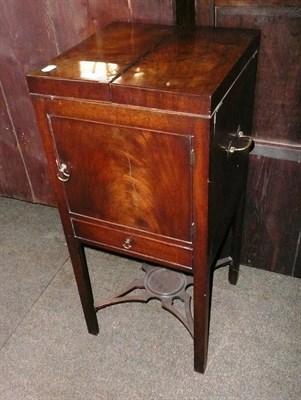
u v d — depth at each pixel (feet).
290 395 3.69
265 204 4.35
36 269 5.20
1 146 5.57
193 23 3.65
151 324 4.42
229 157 3.10
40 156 5.44
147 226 3.11
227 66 2.68
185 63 2.77
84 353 4.18
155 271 4.65
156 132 2.58
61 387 3.89
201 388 3.80
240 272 4.92
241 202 4.13
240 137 3.33
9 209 6.23
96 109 2.67
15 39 4.44
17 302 4.78
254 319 4.38
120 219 3.20
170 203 2.88
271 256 4.74
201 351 3.72
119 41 3.28
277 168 4.05
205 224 2.84
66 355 4.17
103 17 3.88
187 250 3.06
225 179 3.12
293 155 3.93
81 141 2.89
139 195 2.97
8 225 5.93
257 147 4.04
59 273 5.13
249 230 4.65
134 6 3.66
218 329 4.30
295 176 4.03
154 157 2.70
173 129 2.51
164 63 2.80
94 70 2.73
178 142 2.55
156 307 4.60
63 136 2.93
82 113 2.73
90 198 3.20
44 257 5.37
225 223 3.51
